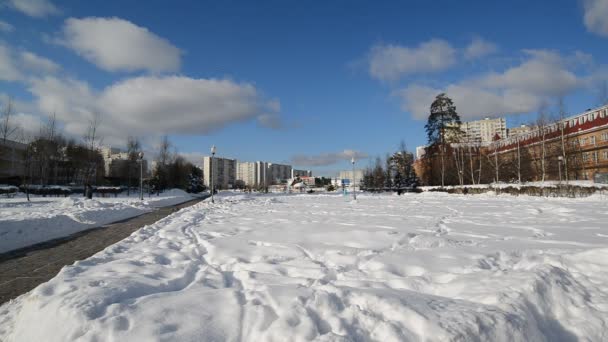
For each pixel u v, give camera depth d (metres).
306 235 7.89
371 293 3.33
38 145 34.44
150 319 2.91
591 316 3.03
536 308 3.06
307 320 2.86
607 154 44.78
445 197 32.00
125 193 44.91
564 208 14.82
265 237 7.72
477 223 10.22
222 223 10.89
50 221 10.97
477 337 2.51
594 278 3.87
